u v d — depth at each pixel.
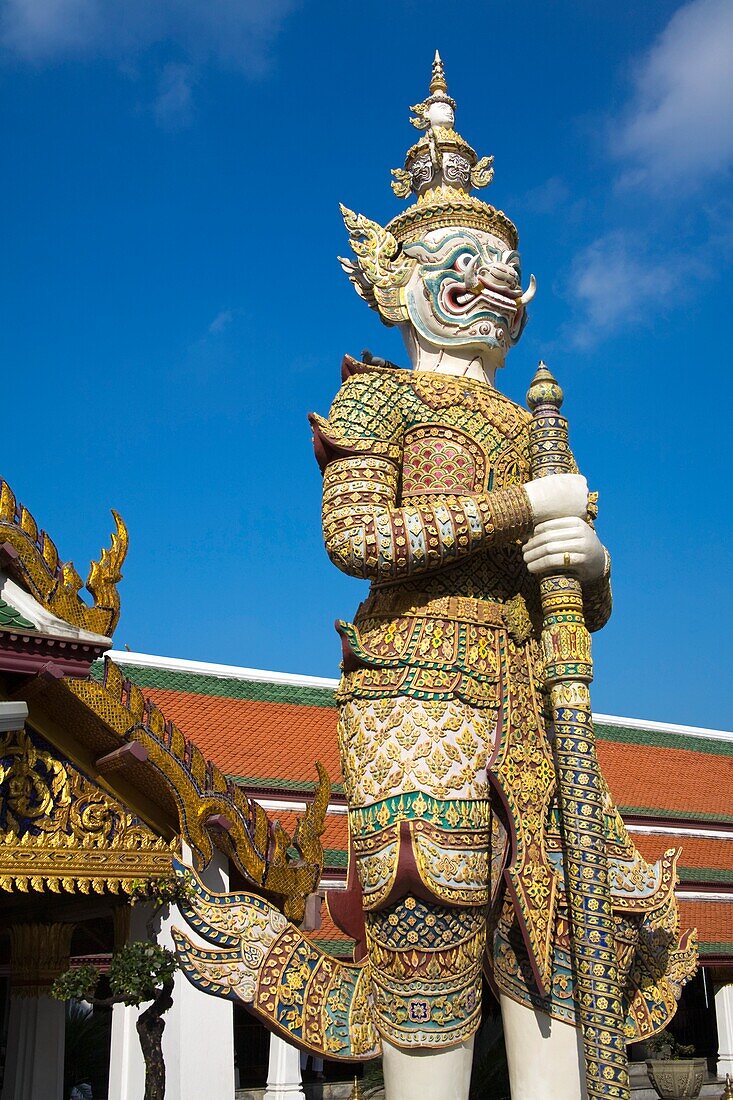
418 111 8.98
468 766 6.82
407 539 6.82
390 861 6.61
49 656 8.57
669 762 26.92
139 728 9.06
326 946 15.97
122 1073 9.68
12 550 8.68
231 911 7.01
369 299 8.41
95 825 9.15
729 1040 22.02
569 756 6.64
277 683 21.72
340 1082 20.55
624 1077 6.14
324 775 10.59
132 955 8.46
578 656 6.79
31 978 11.96
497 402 7.85
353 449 7.20
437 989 6.59
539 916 6.72
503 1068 16.94
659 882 7.79
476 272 8.05
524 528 6.98
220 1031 9.66
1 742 8.87
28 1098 11.51
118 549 9.52
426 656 6.98
